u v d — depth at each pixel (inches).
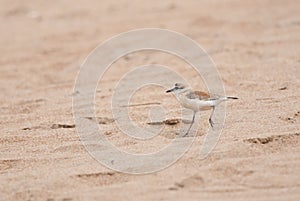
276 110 1047.0
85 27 2090.3
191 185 791.7
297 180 788.0
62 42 1911.9
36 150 956.6
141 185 800.3
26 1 2608.3
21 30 2132.1
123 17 2197.3
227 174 812.6
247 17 2028.8
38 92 1358.3
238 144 900.6
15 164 906.7
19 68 1636.3
